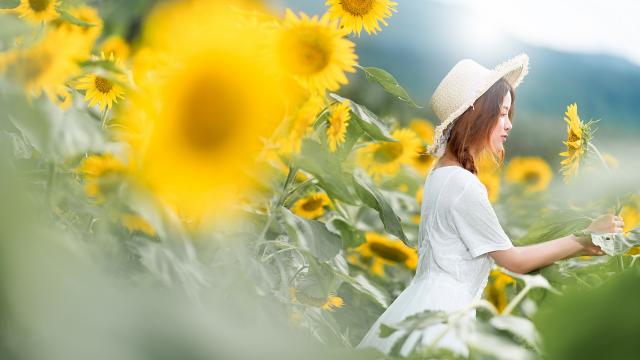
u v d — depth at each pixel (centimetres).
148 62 87
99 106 149
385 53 820
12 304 34
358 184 207
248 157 53
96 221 106
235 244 114
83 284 36
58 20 145
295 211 249
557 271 226
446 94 246
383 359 88
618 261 221
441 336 95
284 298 156
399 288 321
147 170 56
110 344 35
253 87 51
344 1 180
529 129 684
